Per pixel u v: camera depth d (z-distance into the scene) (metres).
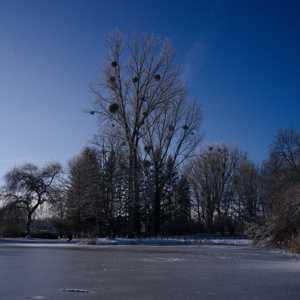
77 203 47.00
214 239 38.38
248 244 31.17
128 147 39.22
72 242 35.69
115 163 45.16
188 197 58.06
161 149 41.38
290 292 9.27
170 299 8.42
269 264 15.73
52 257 18.67
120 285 10.20
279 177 35.38
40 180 61.84
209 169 68.56
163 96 39.31
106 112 38.84
